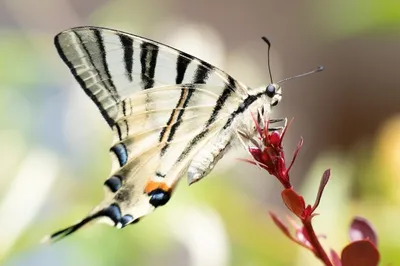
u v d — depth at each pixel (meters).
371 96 0.78
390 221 0.55
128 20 0.60
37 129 0.57
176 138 0.52
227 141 0.52
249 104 0.51
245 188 0.60
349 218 0.55
